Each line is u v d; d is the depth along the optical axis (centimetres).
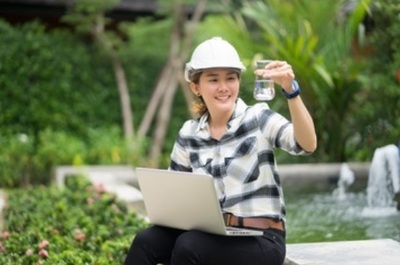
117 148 1490
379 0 1194
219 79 447
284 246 445
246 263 428
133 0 1766
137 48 1689
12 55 1565
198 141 460
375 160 873
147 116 1638
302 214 870
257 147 443
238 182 445
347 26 1297
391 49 1277
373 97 1341
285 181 1101
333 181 1108
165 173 435
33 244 657
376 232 741
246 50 1330
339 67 1318
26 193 1041
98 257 596
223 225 420
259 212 442
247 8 1361
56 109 1588
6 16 1773
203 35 1620
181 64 1670
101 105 1641
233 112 453
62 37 1617
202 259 424
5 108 1555
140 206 879
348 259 480
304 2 1331
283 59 1289
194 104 473
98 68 1648
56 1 1705
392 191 872
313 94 1323
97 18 1636
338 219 828
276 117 441
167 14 1691
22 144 1477
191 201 427
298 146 427
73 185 1042
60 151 1448
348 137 1356
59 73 1597
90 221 748
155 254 454
